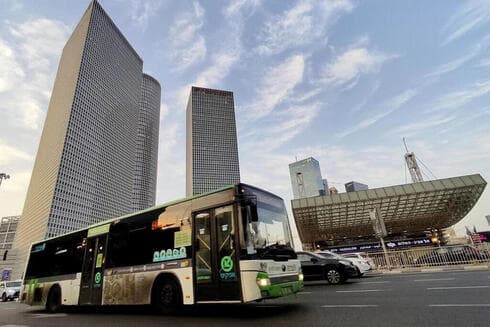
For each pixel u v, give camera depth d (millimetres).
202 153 192625
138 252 10328
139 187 188250
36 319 10664
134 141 181000
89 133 143625
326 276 15070
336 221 51375
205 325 7250
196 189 183000
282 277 8203
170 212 10016
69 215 126375
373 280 15398
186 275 8773
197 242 8875
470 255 19875
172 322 8000
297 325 6488
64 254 13516
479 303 7270
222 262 8109
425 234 63625
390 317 6578
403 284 12438
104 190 149125
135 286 9945
